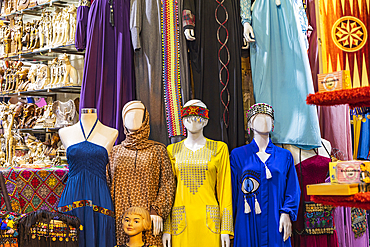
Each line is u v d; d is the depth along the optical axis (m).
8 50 4.07
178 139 3.07
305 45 3.09
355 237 3.10
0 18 4.18
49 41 3.74
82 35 3.23
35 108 3.89
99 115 3.05
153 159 2.48
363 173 1.44
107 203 2.38
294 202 2.51
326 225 2.76
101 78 3.08
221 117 3.04
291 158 2.63
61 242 2.21
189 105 2.57
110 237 2.36
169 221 2.47
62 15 3.62
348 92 1.37
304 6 3.36
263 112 2.61
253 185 2.54
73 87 3.60
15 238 2.17
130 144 2.51
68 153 2.43
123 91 3.08
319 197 1.44
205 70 3.09
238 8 3.22
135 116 2.52
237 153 2.67
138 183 2.43
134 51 3.15
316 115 2.92
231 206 2.49
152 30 3.14
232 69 3.10
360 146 3.43
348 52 1.48
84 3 3.27
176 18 3.13
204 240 2.41
